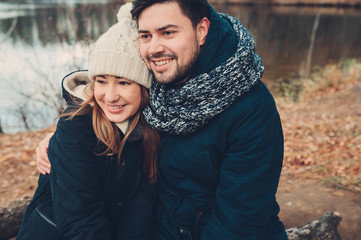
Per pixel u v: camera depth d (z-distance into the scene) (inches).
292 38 881.5
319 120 276.8
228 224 52.0
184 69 50.2
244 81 49.6
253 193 51.1
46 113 302.4
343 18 1346.0
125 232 60.0
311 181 149.8
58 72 299.6
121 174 57.7
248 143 50.7
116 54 52.2
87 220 54.5
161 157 57.7
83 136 55.5
